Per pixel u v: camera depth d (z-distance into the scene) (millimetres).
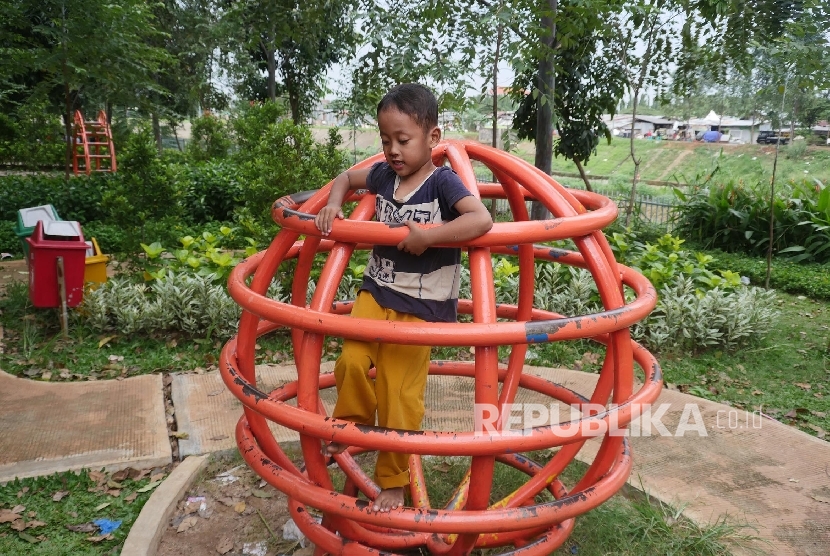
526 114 9812
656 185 24281
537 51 6574
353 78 8078
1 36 9750
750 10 8312
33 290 5148
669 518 2967
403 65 6926
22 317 5570
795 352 5621
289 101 19453
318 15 7965
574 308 5773
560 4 7297
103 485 3131
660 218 13562
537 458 3449
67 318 5305
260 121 12367
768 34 8305
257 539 2791
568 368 4949
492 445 1782
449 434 1796
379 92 7746
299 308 1931
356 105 8133
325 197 2406
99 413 3848
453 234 1854
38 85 11078
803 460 3527
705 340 5457
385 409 2057
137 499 3025
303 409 1974
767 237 9914
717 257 9789
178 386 4305
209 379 4438
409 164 2000
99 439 3521
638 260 6980
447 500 3027
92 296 5328
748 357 5449
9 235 8836
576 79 9641
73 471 3188
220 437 3582
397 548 2451
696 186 11523
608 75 9914
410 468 2736
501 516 1856
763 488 3238
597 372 4879
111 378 4543
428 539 2375
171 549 2717
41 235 5152
